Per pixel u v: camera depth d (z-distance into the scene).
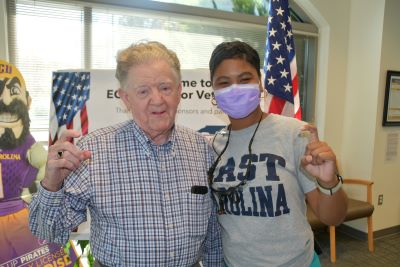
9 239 1.87
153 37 2.95
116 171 1.01
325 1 3.53
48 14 2.54
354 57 3.68
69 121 2.04
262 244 1.08
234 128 1.24
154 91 0.97
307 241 1.12
